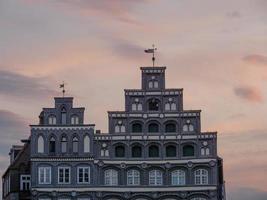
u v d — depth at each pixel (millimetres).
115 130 96250
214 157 95188
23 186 101312
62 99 96688
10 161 114562
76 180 94812
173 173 95562
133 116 96625
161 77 98000
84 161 95250
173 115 96688
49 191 94188
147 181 95188
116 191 94812
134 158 95625
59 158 95000
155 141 96000
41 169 94750
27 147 104000
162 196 94812
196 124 96438
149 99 97312
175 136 96062
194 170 95250
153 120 96688
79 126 95938
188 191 94750
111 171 95500
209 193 94438
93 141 95812
